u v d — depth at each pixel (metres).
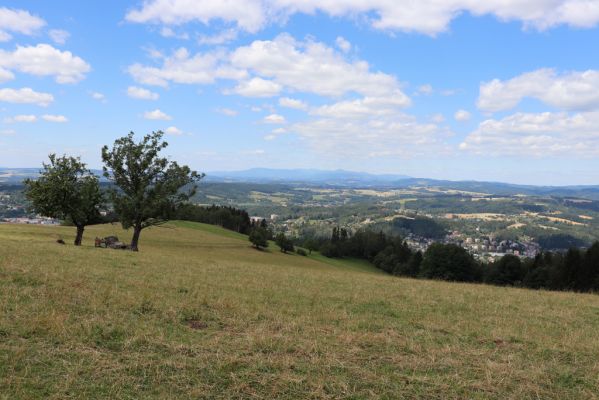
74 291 12.35
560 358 9.73
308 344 9.13
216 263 29.77
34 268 15.74
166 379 6.95
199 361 7.70
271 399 6.61
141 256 28.34
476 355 9.45
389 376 7.74
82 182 43.50
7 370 6.73
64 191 42.03
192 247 78.44
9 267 15.05
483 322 13.36
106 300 11.60
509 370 8.42
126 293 12.78
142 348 8.21
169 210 46.12
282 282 19.88
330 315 12.54
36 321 8.97
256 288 16.81
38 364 7.11
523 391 7.52
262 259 82.69
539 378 8.09
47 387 6.36
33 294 11.59
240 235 123.06
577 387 7.89
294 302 14.41
